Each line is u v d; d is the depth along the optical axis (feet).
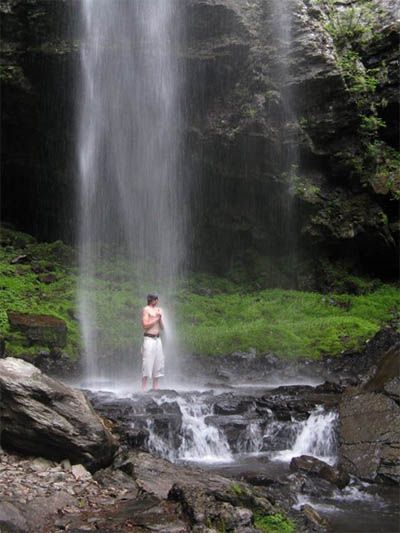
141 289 61.11
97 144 66.95
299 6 62.03
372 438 28.32
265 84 60.90
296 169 62.49
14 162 70.33
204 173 65.36
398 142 66.18
